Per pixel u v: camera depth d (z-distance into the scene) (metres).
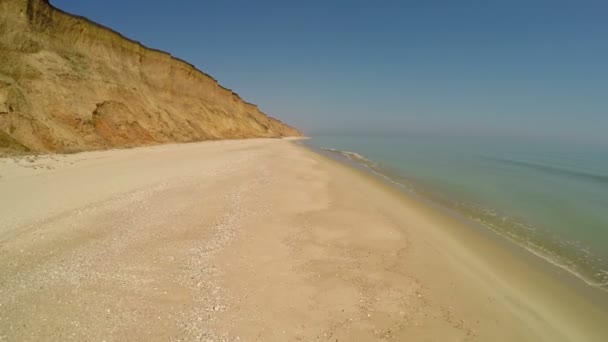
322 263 8.50
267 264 8.20
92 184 13.33
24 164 14.77
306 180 19.14
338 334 5.80
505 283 8.13
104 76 28.09
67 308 5.77
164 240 9.05
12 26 21.62
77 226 9.26
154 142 28.83
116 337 5.18
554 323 6.64
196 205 12.34
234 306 6.35
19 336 4.99
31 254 7.46
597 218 13.68
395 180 21.78
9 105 18.36
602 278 8.69
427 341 5.80
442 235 11.25
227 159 25.17
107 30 31.95
